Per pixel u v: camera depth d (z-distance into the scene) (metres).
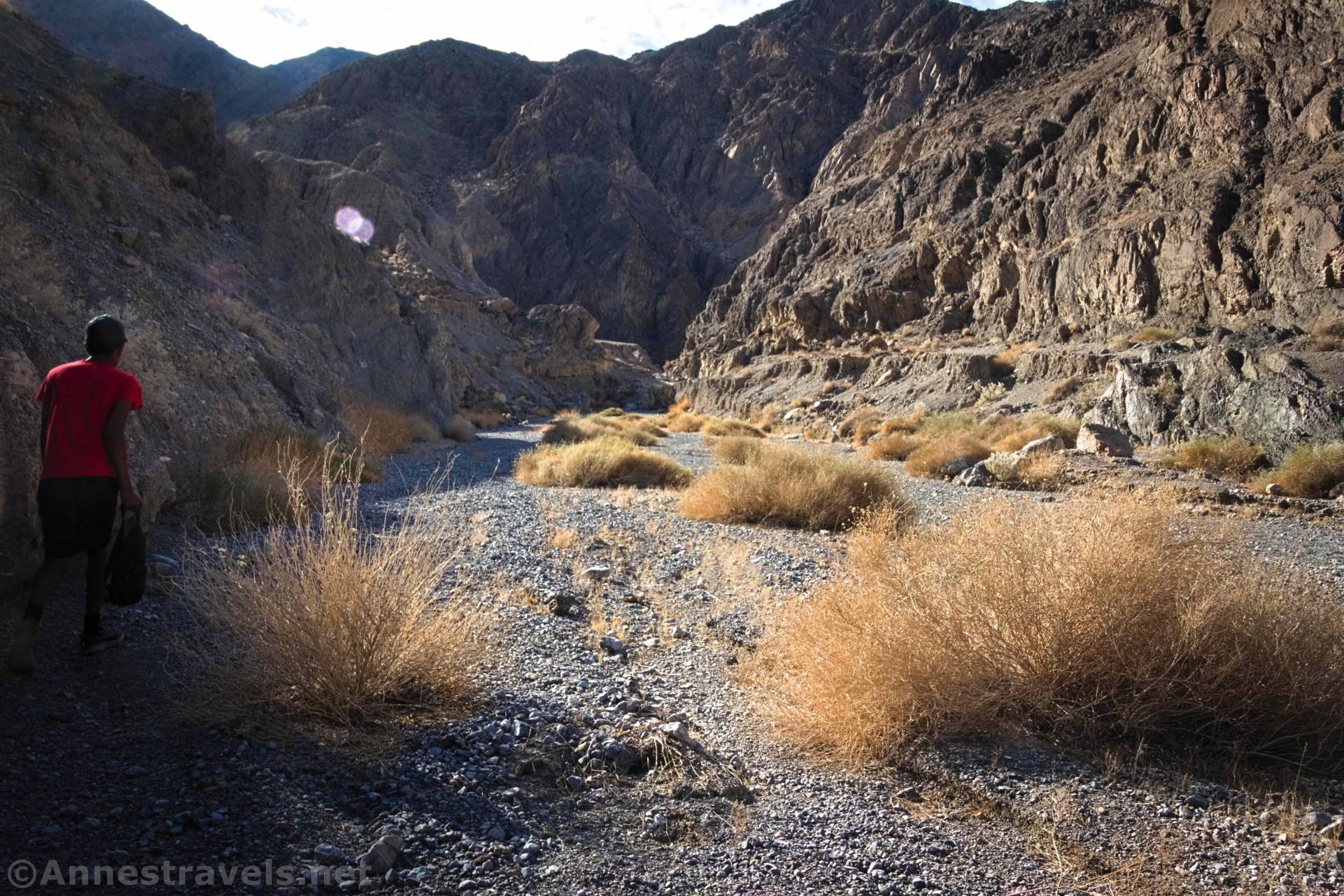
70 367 3.97
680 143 173.12
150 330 10.80
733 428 33.66
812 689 4.03
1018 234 40.22
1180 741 3.61
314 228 25.11
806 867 2.74
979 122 56.75
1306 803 3.13
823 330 55.59
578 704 4.04
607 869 2.68
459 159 173.75
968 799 3.26
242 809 2.82
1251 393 16.64
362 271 27.02
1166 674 3.70
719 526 10.14
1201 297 27.23
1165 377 19.41
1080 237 34.56
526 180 157.88
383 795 3.00
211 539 6.95
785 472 10.91
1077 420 22.34
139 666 4.04
